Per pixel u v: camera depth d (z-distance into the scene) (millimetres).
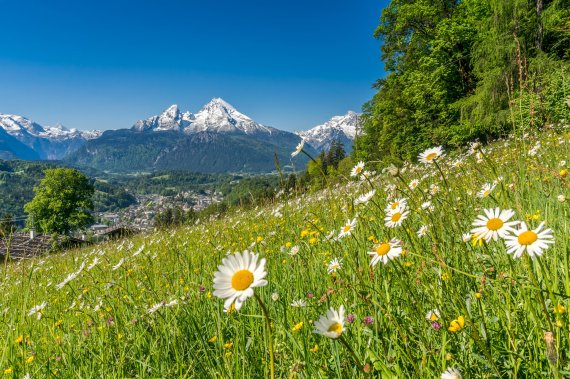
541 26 19812
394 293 2518
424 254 2539
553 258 2184
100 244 13508
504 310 2080
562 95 9789
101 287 5191
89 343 3410
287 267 3811
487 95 20078
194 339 3219
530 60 17953
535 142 6746
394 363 1910
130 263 6473
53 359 3395
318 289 3135
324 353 2359
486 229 1649
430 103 30641
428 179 5723
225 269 1395
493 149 9906
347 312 2439
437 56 29484
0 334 3988
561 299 1879
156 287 4418
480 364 1879
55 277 8000
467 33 27453
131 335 3352
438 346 2004
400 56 35719
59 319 4457
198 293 3689
